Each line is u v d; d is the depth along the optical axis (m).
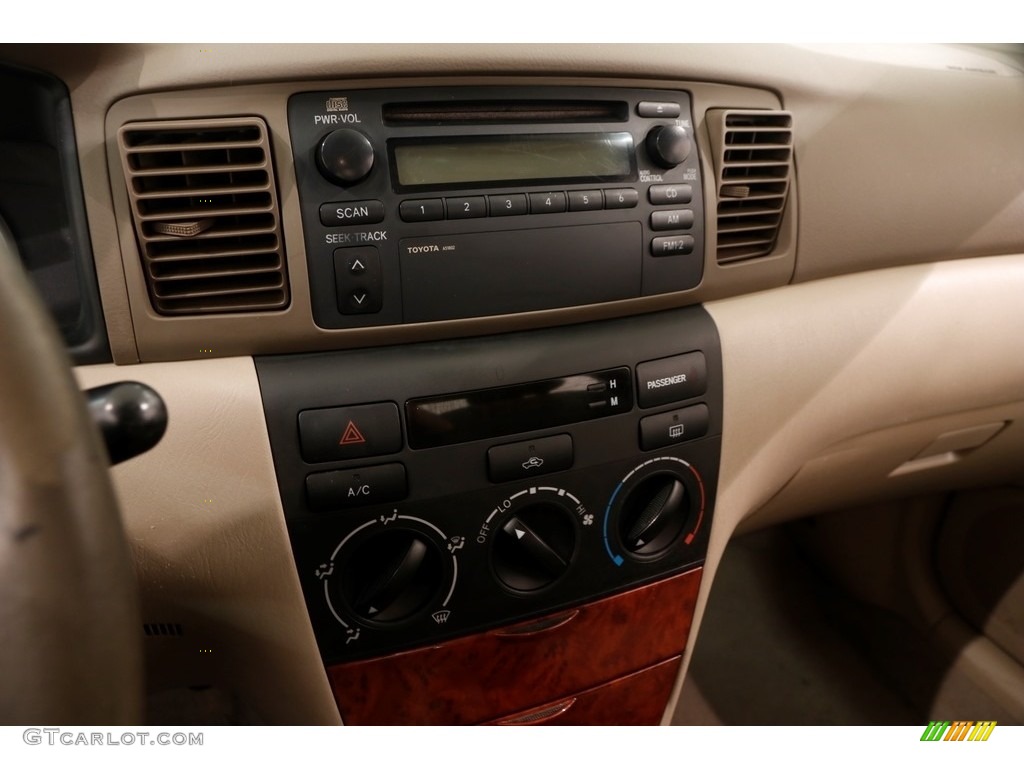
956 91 0.79
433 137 0.57
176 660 0.67
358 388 0.58
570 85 0.60
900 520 1.19
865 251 0.78
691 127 0.65
